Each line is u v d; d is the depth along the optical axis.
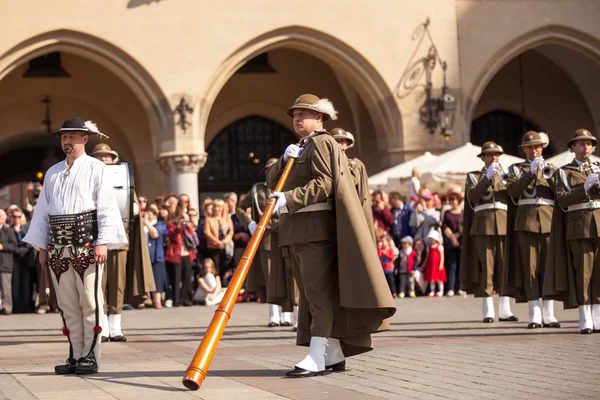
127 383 6.96
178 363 8.24
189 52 21.86
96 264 7.66
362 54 22.52
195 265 19.34
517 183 11.38
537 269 11.55
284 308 11.62
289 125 27.53
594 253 10.62
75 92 25.88
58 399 6.25
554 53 26.39
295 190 7.18
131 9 21.59
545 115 28.16
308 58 27.19
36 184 20.73
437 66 22.94
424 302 16.75
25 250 17.64
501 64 23.50
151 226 17.77
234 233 18.64
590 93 27.06
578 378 6.82
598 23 23.75
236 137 27.53
